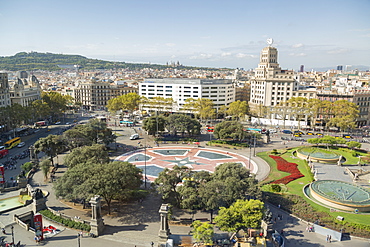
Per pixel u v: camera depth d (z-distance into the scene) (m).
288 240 54.44
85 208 67.62
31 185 82.19
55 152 98.75
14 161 102.56
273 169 98.06
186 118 137.62
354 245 53.19
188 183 63.72
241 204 53.75
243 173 66.12
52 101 197.25
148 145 130.38
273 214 65.06
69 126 177.38
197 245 51.50
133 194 73.69
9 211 64.56
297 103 168.38
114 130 164.25
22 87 187.25
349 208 65.62
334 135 148.75
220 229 51.94
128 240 53.12
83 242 51.97
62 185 61.91
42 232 52.06
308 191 78.00
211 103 182.38
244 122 191.88
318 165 101.06
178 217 62.84
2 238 52.31
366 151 118.25
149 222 60.88
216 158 111.00
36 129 167.12
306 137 146.25
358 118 169.62
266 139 135.12
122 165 65.81
